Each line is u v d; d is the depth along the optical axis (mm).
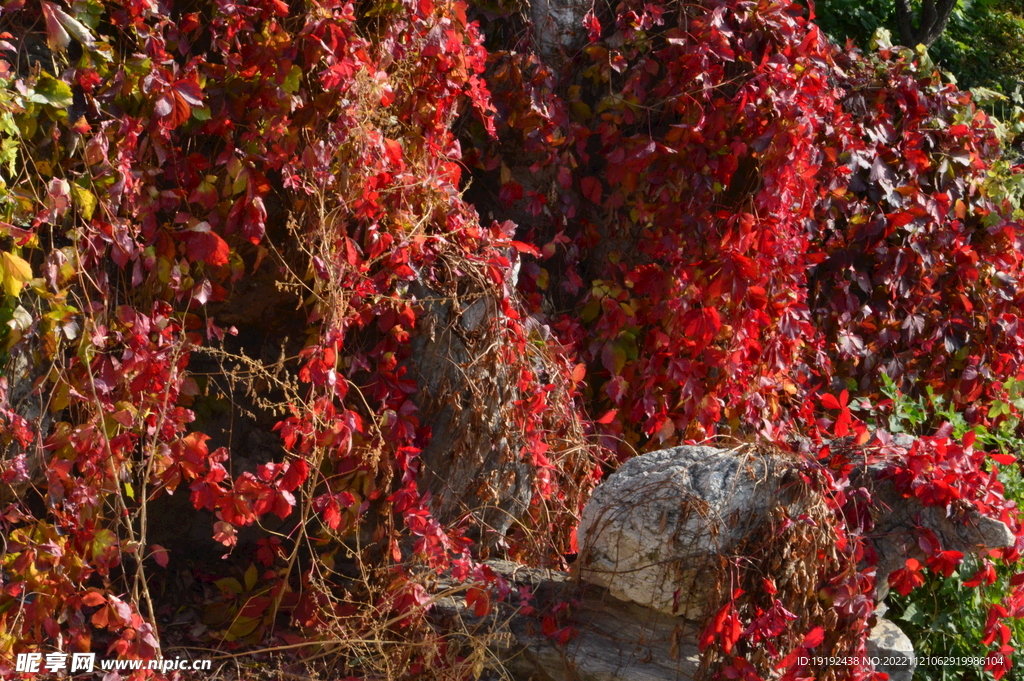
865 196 4102
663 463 2709
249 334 3145
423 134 3248
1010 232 4281
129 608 2492
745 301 3477
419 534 2842
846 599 2559
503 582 2789
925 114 4141
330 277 2797
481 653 2682
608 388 3658
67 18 2377
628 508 2648
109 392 2631
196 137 2816
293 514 3195
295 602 3037
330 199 2898
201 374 2914
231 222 2775
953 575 3072
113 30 2605
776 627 2475
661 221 3646
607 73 3660
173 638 2896
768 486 2639
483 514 3168
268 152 2785
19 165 2434
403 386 3016
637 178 3684
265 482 2719
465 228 3168
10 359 2436
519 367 3145
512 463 3154
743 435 3576
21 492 2539
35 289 2445
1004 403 4109
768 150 3445
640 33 3637
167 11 2666
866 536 2717
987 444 4145
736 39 3488
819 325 4094
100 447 2551
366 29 3072
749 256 3527
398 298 2922
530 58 3672
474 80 3299
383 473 2984
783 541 2564
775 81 3430
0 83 2268
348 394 3041
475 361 3018
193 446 2678
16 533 2451
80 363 2580
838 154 3883
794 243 3621
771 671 2541
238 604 3047
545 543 3152
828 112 3662
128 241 2598
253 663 2822
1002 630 2836
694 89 3512
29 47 2438
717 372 3617
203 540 3246
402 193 3016
